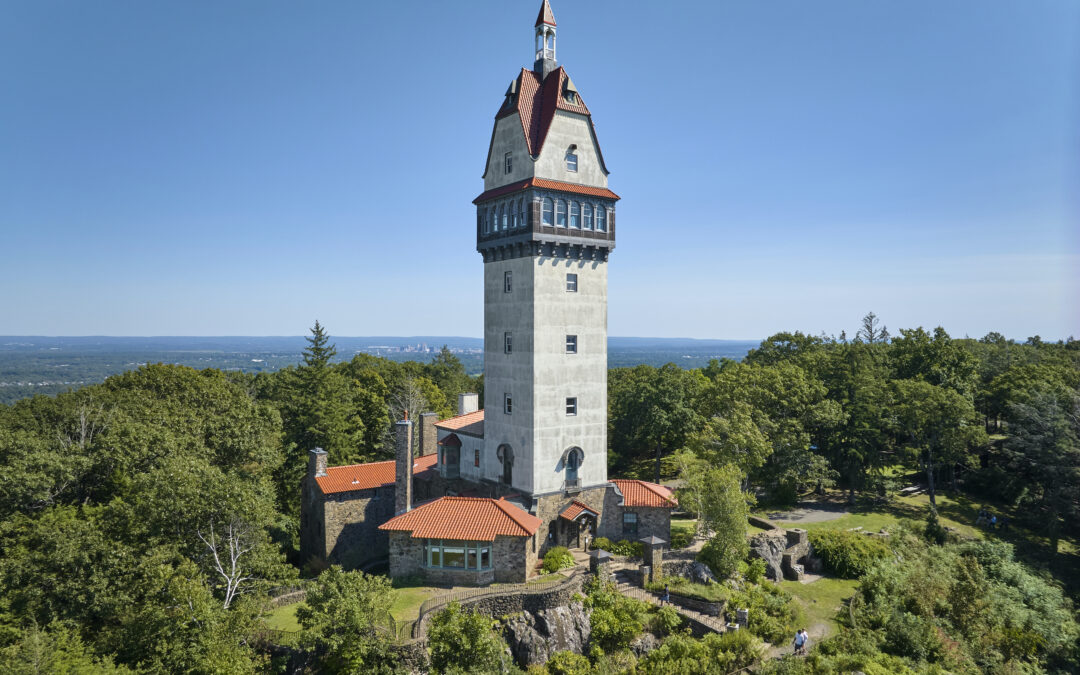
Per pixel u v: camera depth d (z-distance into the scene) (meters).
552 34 54.66
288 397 77.56
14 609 33.38
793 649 40.41
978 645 44.69
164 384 67.81
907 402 70.75
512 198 51.06
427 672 32.97
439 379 123.50
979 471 77.50
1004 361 105.88
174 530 37.09
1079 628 48.44
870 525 62.66
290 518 61.31
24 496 42.38
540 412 48.72
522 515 44.88
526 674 35.62
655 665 36.25
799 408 70.88
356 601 32.59
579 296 51.12
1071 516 67.50
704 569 46.72
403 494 47.31
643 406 89.75
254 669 31.98
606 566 42.75
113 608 34.69
